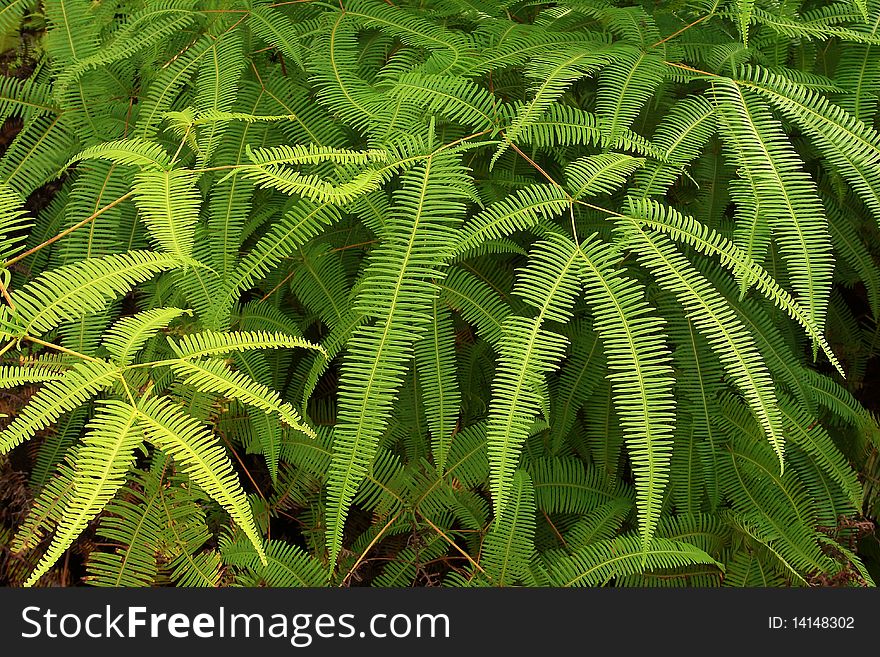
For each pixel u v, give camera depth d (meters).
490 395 2.11
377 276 1.54
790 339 2.16
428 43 1.94
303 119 1.95
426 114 1.82
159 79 1.95
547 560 1.98
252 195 1.90
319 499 2.04
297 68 2.05
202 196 1.93
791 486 2.00
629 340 1.49
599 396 2.08
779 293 1.60
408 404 2.02
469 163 1.97
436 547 1.96
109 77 2.07
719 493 1.98
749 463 1.98
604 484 2.05
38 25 2.48
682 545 1.83
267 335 1.49
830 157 1.78
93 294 1.43
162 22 1.99
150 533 1.81
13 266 2.04
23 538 1.70
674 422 2.02
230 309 1.89
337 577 1.93
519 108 1.73
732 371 1.51
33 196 2.38
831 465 1.98
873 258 2.34
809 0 2.22
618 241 1.59
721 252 1.60
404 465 2.01
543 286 1.52
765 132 1.76
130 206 1.96
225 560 1.83
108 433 1.31
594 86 2.11
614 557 1.81
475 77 2.04
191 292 1.77
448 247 1.54
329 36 2.00
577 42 1.97
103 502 1.25
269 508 2.07
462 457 1.99
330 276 1.92
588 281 1.53
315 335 2.18
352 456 1.46
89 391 1.36
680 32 2.01
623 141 1.71
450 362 1.77
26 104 2.04
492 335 1.79
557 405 2.04
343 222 2.01
